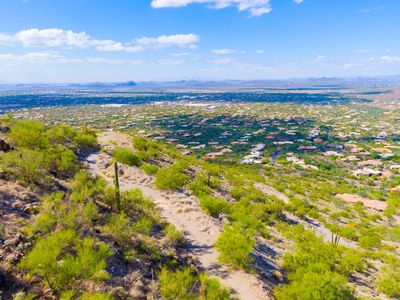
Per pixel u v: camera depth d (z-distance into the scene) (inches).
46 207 535.8
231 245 574.6
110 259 459.8
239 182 1635.1
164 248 571.8
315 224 1326.3
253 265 591.2
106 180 948.6
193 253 612.7
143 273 462.9
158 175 1067.3
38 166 729.0
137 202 763.4
